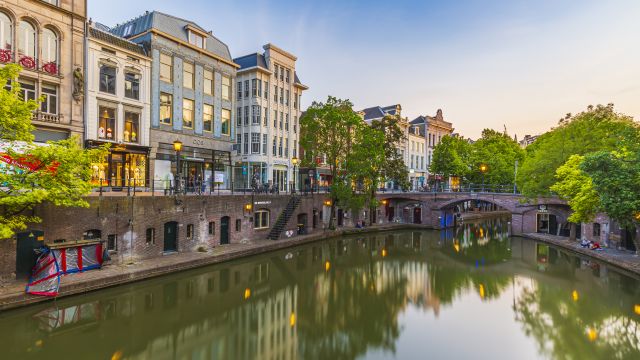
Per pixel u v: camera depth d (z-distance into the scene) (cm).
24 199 1283
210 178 3141
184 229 2280
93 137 2275
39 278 1440
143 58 2569
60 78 2103
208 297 1795
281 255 2766
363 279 2302
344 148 3575
